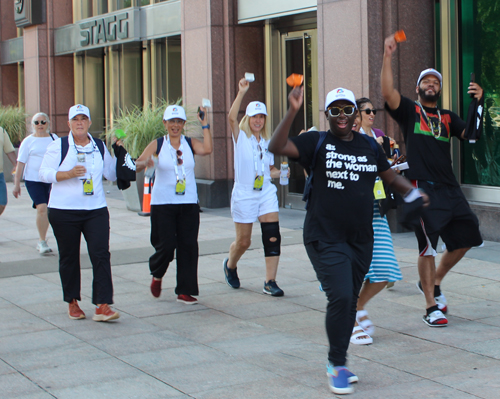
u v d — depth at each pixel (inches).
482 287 261.3
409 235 380.2
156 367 179.9
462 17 379.2
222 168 516.1
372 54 383.6
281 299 251.6
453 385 163.0
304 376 171.3
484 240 358.9
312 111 482.0
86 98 748.0
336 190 163.6
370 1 380.8
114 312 224.2
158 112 525.7
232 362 182.9
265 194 257.8
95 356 189.9
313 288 267.3
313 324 218.5
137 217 482.6
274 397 157.9
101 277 223.3
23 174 353.7
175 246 243.8
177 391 162.4
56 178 217.8
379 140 223.9
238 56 509.7
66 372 177.0
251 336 206.7
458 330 208.2
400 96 214.7
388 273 201.3
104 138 716.7
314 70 475.8
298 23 484.7
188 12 526.6
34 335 210.8
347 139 166.6
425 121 214.1
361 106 219.9
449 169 215.8
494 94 366.9
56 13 754.2
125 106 683.4
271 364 180.9
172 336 208.1
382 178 174.1
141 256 337.7
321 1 410.0
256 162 253.1
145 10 615.8
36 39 759.1
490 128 370.0
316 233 165.2
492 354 185.5
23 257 341.7
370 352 189.6
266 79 513.7
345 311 159.8
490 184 372.8
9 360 187.3
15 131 773.9
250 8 495.5
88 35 689.0
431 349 191.0
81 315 228.2
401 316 224.7
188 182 241.3
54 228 223.3
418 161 213.5
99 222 224.1
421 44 389.1
